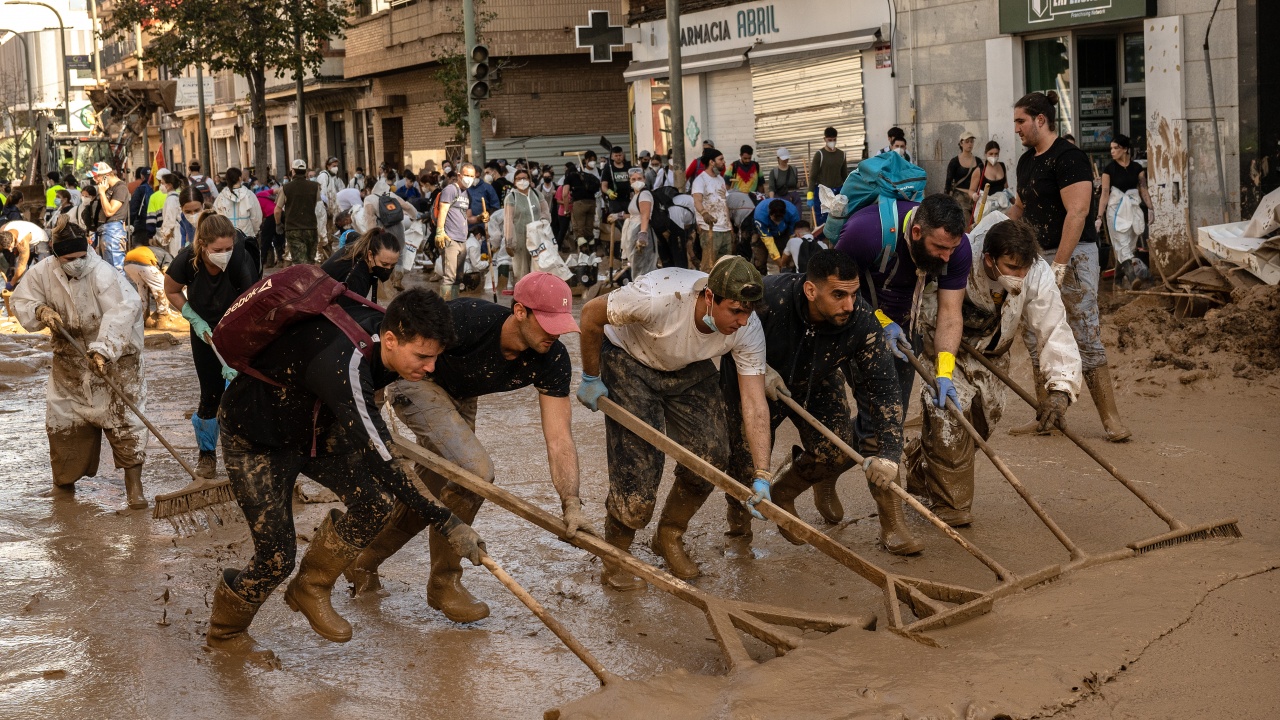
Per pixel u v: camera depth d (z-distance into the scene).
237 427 4.56
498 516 6.54
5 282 17.02
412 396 5.05
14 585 5.69
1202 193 12.87
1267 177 12.31
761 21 19.98
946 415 5.86
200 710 4.27
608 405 5.15
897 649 4.29
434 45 30.17
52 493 7.38
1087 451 5.75
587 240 17.06
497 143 29.55
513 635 4.90
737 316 4.79
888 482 5.10
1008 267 5.77
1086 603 4.68
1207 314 9.73
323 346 4.28
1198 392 8.58
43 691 4.46
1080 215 7.24
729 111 21.41
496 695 4.33
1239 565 5.03
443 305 4.30
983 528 6.02
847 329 5.21
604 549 4.64
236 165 51.62
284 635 4.98
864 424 5.84
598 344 5.19
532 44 29.17
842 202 5.86
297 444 4.61
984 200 7.69
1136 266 12.85
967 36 15.74
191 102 42.41
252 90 31.31
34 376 11.97
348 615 5.18
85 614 5.26
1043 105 7.44
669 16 17.33
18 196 22.30
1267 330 9.13
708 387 5.40
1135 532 5.81
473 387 5.03
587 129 30.36
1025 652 4.25
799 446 5.84
